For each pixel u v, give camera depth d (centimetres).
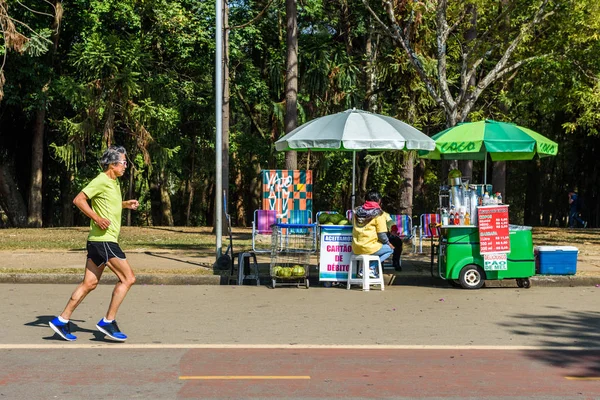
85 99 3391
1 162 4122
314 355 897
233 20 4059
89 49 3369
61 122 3625
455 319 1162
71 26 3928
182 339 991
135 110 3447
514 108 3666
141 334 1024
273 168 4750
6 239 2641
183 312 1217
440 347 948
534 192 5391
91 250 972
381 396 718
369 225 1509
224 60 2959
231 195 5878
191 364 845
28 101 3762
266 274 1659
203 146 4928
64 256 1978
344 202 5012
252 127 5003
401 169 3450
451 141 1546
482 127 1554
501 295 1438
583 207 5141
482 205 1530
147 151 3538
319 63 3988
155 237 2836
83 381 768
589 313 1227
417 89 3247
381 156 3581
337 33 4375
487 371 824
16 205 4131
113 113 3416
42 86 3769
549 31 2245
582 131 4381
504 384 768
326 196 5347
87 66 3459
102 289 1488
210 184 5791
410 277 1630
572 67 2384
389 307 1283
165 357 880
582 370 834
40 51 2858
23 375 792
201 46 3997
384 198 4834
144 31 4028
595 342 989
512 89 3222
